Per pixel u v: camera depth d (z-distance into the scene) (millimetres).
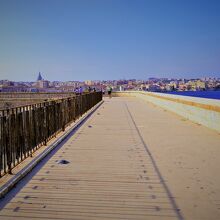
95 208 4117
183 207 4133
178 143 8523
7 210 4082
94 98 24922
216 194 4586
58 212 4000
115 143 8617
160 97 23609
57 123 9812
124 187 4922
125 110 20844
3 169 5734
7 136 5434
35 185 5047
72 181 5234
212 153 7246
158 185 5000
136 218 3814
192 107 13844
